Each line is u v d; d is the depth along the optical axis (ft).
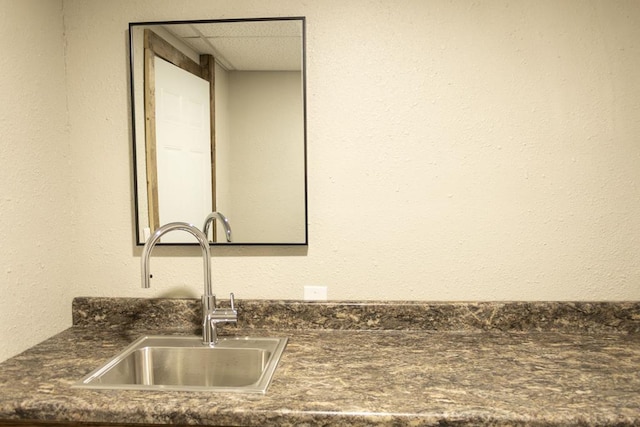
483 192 5.67
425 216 5.73
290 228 5.79
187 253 5.94
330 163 5.75
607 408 3.61
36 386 4.10
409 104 5.65
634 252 5.59
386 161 5.71
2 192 4.74
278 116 5.71
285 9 5.68
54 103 5.62
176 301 5.88
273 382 4.17
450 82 5.61
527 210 5.65
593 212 5.60
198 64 5.74
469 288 5.76
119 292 5.98
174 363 5.25
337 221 5.80
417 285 5.79
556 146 5.58
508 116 5.59
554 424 3.50
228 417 3.65
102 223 5.97
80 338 5.48
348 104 5.70
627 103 5.49
